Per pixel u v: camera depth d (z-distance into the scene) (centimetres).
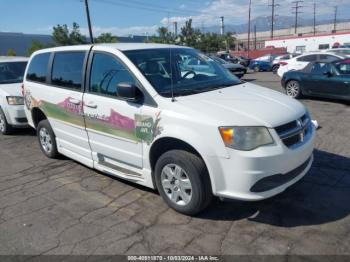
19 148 702
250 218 381
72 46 529
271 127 344
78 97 484
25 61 931
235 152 337
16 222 403
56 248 348
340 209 391
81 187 489
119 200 442
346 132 688
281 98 419
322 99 1117
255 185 342
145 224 382
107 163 478
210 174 355
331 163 521
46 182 515
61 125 543
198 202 369
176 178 388
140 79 408
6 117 783
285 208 398
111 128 441
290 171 362
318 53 1588
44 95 565
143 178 427
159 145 397
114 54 443
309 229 356
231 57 3250
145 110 394
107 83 448
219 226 369
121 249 341
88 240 358
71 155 545
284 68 1666
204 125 348
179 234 359
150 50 460
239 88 448
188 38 4859
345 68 1011
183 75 447
